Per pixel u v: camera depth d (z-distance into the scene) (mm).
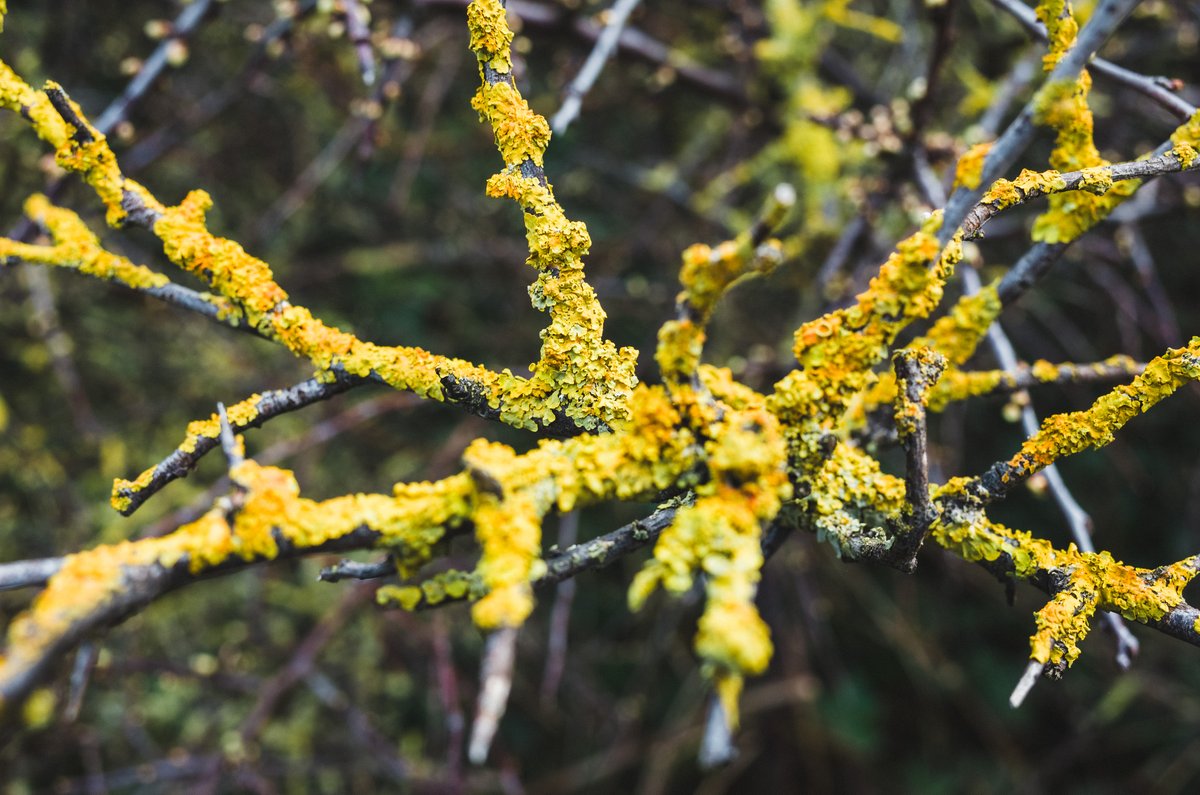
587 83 614
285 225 1252
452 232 1324
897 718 1452
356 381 441
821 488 440
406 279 1326
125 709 1046
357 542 401
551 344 436
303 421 1227
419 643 1195
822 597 1298
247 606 1151
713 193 1095
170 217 445
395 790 1229
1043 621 431
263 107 1264
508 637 382
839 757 1400
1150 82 492
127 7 1129
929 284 427
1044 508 1330
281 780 1177
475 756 370
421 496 404
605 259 1307
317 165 1052
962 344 500
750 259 394
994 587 1142
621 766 1314
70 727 953
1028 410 532
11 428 1087
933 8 640
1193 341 441
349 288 1322
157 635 1135
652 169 1296
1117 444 1214
